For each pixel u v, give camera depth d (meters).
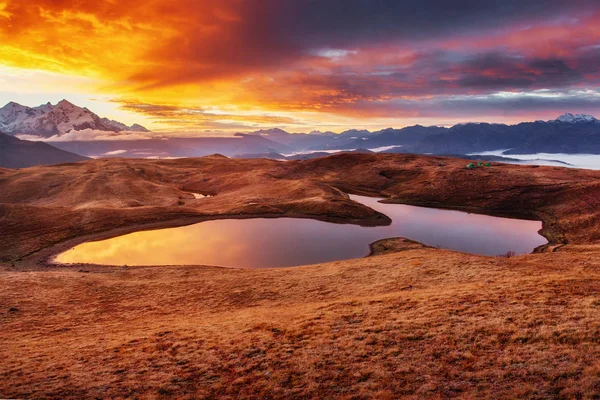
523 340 20.03
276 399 17.11
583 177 143.25
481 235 93.00
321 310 29.53
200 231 98.44
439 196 141.12
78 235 91.81
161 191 166.50
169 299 42.16
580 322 21.02
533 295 26.86
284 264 69.88
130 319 35.88
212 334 26.09
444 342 20.88
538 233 94.69
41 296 44.09
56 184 176.88
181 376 19.84
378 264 49.44
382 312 26.95
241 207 124.50
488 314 24.05
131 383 19.30
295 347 22.27
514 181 142.75
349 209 117.50
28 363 23.06
